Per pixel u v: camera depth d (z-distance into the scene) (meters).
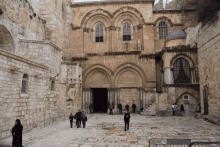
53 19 24.08
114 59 28.38
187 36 25.80
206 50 20.88
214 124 17.14
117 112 27.50
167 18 29.58
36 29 21.91
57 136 12.39
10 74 11.54
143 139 11.63
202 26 22.09
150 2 29.14
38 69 15.31
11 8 17.44
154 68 27.50
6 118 11.02
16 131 8.93
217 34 18.00
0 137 10.46
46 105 16.70
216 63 18.30
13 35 17.52
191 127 15.67
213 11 19.22
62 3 28.61
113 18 29.30
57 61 19.78
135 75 28.17
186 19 29.31
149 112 24.98
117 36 29.34
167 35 28.75
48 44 17.66
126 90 28.25
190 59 24.98
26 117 13.30
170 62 25.23
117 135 12.78
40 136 12.29
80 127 16.00
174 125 16.72
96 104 34.94
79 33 29.61
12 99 11.66
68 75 24.45
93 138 11.90
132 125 16.84
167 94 24.08
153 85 27.20
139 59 27.92
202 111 22.17
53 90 18.62
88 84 28.69
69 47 29.30
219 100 17.73
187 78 25.06
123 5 29.38
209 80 20.08
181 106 23.44
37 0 24.48
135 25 29.45
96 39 30.09
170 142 7.91
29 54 17.80
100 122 18.92
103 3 29.52
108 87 28.38
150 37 28.58
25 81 13.62
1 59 10.71
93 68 28.59
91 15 29.77
